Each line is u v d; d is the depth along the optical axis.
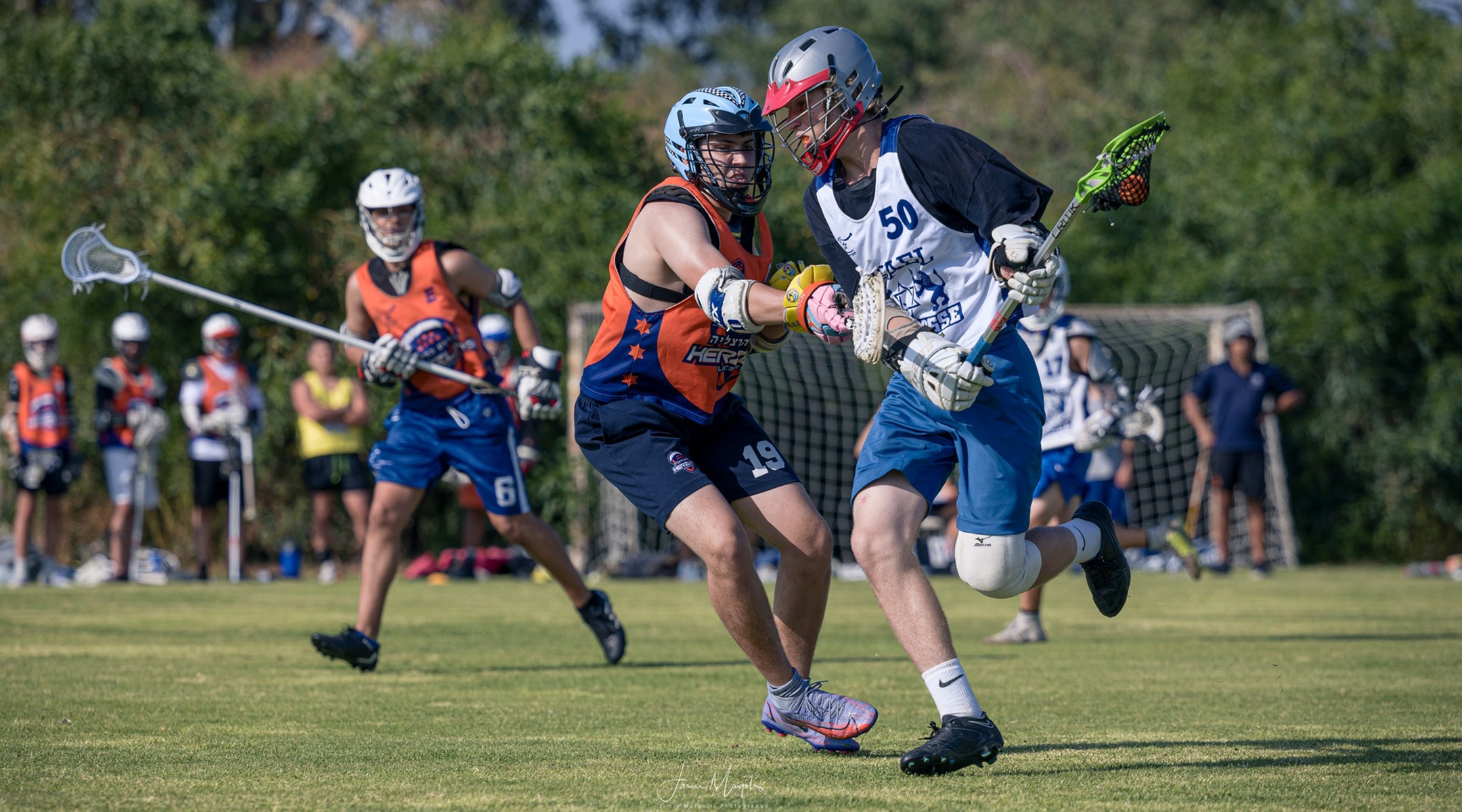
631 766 12.34
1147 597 38.06
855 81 12.05
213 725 14.78
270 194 56.22
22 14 59.44
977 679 19.45
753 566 12.80
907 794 11.02
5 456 54.09
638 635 26.95
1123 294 67.69
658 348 13.19
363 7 101.44
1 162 56.03
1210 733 14.41
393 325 21.20
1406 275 60.94
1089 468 26.36
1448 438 59.91
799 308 11.52
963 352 10.88
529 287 56.78
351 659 20.12
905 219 12.01
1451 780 11.62
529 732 14.43
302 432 45.56
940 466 12.58
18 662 20.97
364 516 45.91
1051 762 12.59
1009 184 11.30
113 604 33.59
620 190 59.97
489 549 50.81
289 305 58.28
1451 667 21.09
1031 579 12.81
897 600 12.16
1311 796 10.89
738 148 12.80
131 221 56.53
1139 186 10.81
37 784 11.30
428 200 60.62
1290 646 24.42
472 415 21.00
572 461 54.41
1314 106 67.75
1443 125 66.06
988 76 101.56
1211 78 74.94
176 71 58.41
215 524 55.19
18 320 54.31
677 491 12.94
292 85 61.44
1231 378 49.16
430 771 12.05
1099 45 104.69
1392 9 69.62
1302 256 61.41
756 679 19.38
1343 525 62.56
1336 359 61.50
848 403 61.44
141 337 43.81
